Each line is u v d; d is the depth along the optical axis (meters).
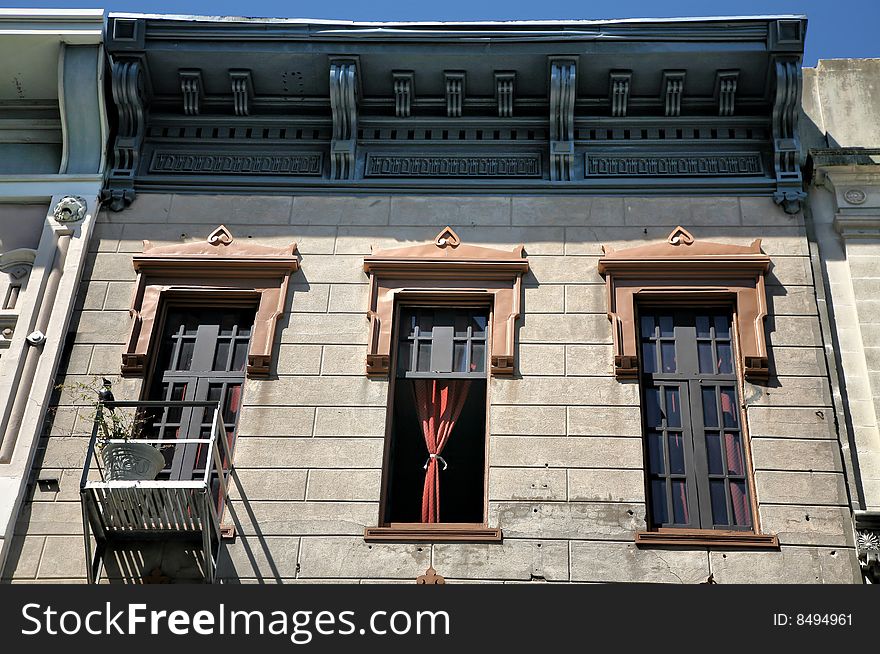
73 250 14.91
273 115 16.02
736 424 13.64
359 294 14.54
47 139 16.06
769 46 15.26
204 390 14.09
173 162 15.82
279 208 15.32
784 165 15.34
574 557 12.60
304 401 13.73
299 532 12.84
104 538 12.79
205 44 15.69
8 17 15.56
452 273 14.59
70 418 13.67
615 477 13.10
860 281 14.42
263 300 14.47
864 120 15.99
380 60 15.56
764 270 14.44
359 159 15.77
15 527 12.95
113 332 14.35
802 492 12.95
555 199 15.27
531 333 14.14
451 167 15.66
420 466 13.72
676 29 15.40
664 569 12.51
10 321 14.41
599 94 15.78
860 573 12.45
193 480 13.41
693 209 15.10
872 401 13.61
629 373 13.77
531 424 13.48
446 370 14.17
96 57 15.70
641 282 14.45
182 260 14.73
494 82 15.69
